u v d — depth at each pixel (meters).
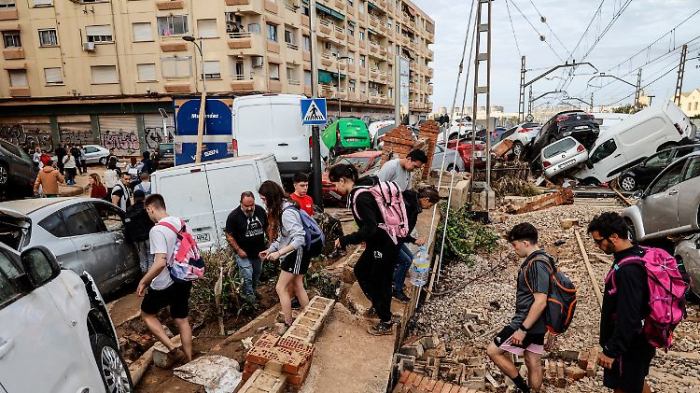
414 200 4.85
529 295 3.89
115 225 7.38
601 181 16.70
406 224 4.29
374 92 56.25
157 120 34.03
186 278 4.31
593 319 5.95
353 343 4.41
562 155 16.91
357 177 4.38
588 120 18.86
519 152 22.92
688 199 7.36
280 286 4.63
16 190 13.59
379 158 15.78
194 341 5.25
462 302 6.88
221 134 13.16
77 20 33.25
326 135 22.83
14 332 2.27
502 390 4.54
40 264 2.98
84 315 3.19
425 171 13.46
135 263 7.11
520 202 14.39
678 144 15.42
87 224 6.45
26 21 33.62
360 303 5.12
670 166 8.25
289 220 4.43
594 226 3.39
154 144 34.28
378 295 4.44
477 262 8.84
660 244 8.32
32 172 14.33
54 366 2.45
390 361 4.12
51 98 34.19
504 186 16.77
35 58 34.06
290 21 37.12
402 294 5.30
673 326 3.19
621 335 3.19
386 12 56.69
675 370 4.68
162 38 32.91
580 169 17.41
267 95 11.77
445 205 10.15
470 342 5.64
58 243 5.72
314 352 4.22
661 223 8.04
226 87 32.97
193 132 13.23
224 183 7.24
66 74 33.97
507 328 3.95
